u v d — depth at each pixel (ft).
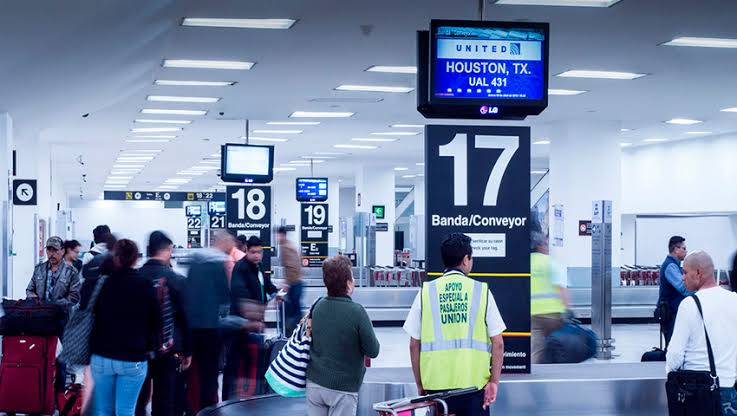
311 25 32.83
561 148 63.98
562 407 24.73
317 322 18.75
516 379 24.63
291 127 67.72
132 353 21.88
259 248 29.58
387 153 90.79
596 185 63.00
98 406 22.20
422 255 94.79
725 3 29.25
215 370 27.22
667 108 56.44
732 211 69.15
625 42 35.91
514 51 22.41
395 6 29.91
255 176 62.23
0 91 37.04
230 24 32.76
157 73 43.16
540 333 31.35
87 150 86.84
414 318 18.02
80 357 21.97
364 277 75.82
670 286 37.35
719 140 70.90
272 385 18.97
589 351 31.65
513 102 22.33
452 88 22.18
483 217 24.41
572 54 38.65
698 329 18.16
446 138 24.25
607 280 47.26
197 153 91.04
